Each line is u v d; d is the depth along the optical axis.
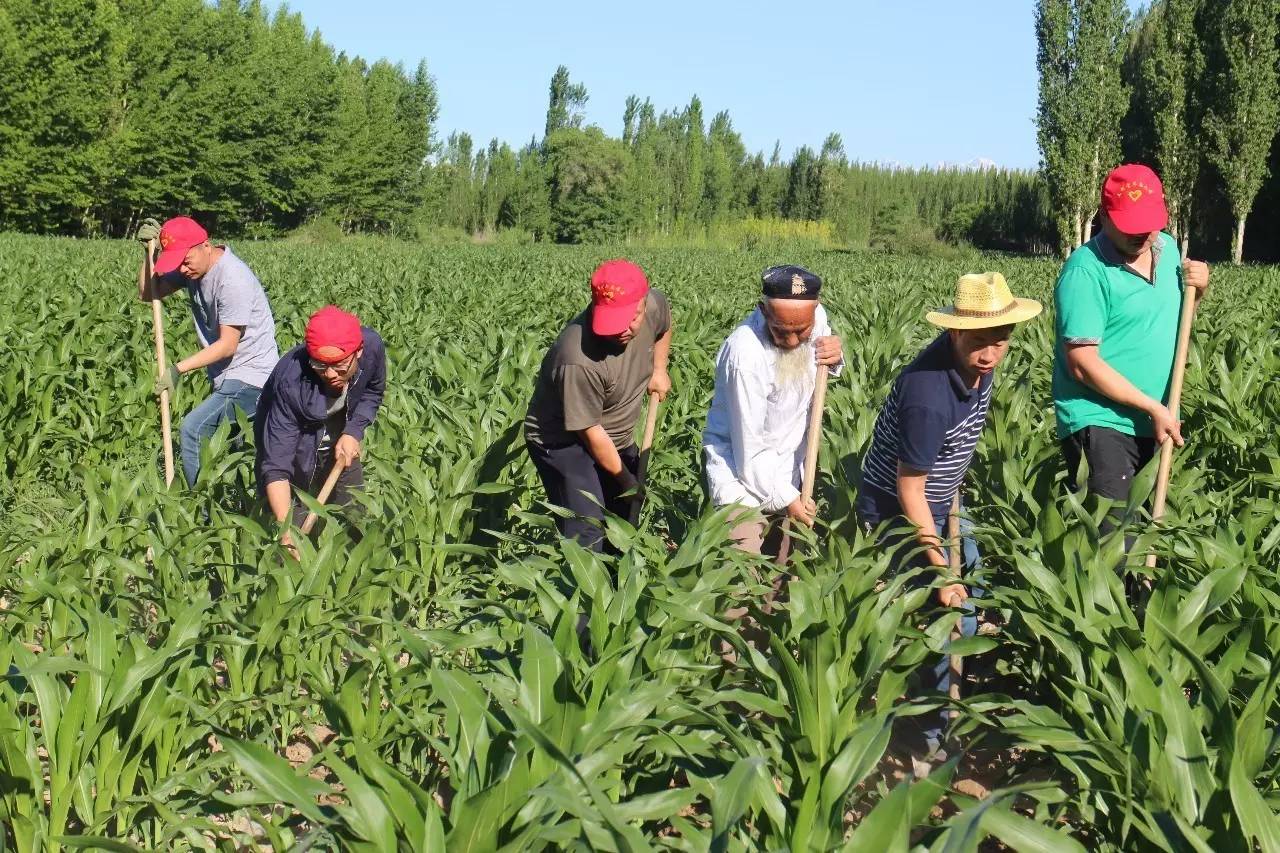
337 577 4.90
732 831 3.28
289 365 5.65
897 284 24.55
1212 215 65.62
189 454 6.92
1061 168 62.31
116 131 67.19
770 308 4.89
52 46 61.50
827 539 5.16
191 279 6.97
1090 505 5.32
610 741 3.42
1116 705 3.59
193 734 3.96
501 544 6.21
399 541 5.46
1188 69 60.31
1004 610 4.47
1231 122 57.75
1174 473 5.84
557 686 3.37
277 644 4.41
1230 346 8.73
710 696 3.72
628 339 5.00
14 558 5.00
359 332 5.49
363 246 55.84
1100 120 61.94
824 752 3.49
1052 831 2.98
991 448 6.37
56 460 5.69
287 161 81.56
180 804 3.67
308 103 86.94
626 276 4.95
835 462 5.85
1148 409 5.09
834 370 5.29
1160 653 3.88
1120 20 61.41
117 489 5.69
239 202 78.44
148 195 69.06
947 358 4.43
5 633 3.80
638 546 4.68
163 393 6.79
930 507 4.84
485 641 4.17
